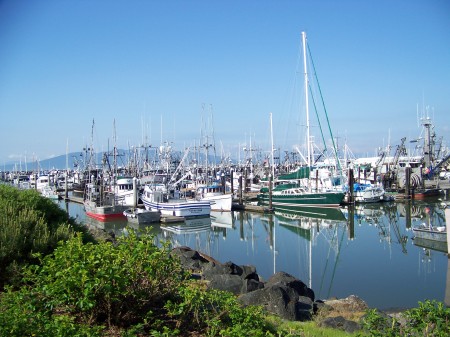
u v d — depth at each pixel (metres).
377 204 58.19
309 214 53.00
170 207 47.78
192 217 48.06
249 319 8.09
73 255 7.71
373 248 32.31
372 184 64.88
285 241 37.03
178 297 8.85
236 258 30.00
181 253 20.34
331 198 55.41
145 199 52.94
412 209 53.69
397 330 7.94
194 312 8.41
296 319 12.56
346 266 26.75
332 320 12.08
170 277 8.95
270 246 34.75
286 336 7.31
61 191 87.56
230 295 9.02
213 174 78.81
